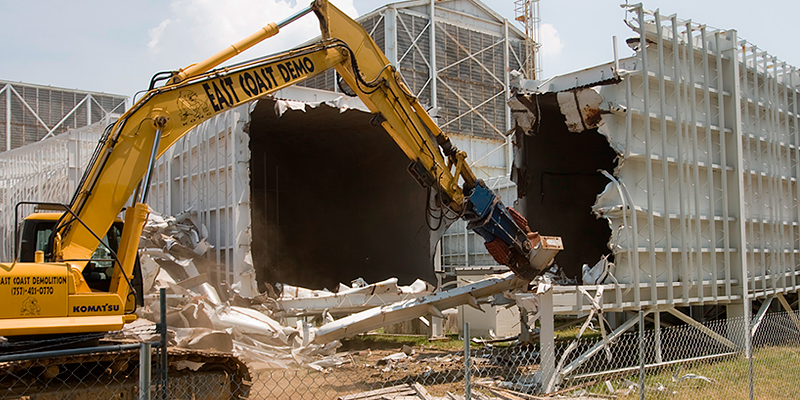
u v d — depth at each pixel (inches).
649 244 420.2
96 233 239.0
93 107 1588.3
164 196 617.9
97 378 250.1
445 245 989.2
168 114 260.4
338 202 735.7
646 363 418.9
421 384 361.7
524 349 473.7
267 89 294.7
